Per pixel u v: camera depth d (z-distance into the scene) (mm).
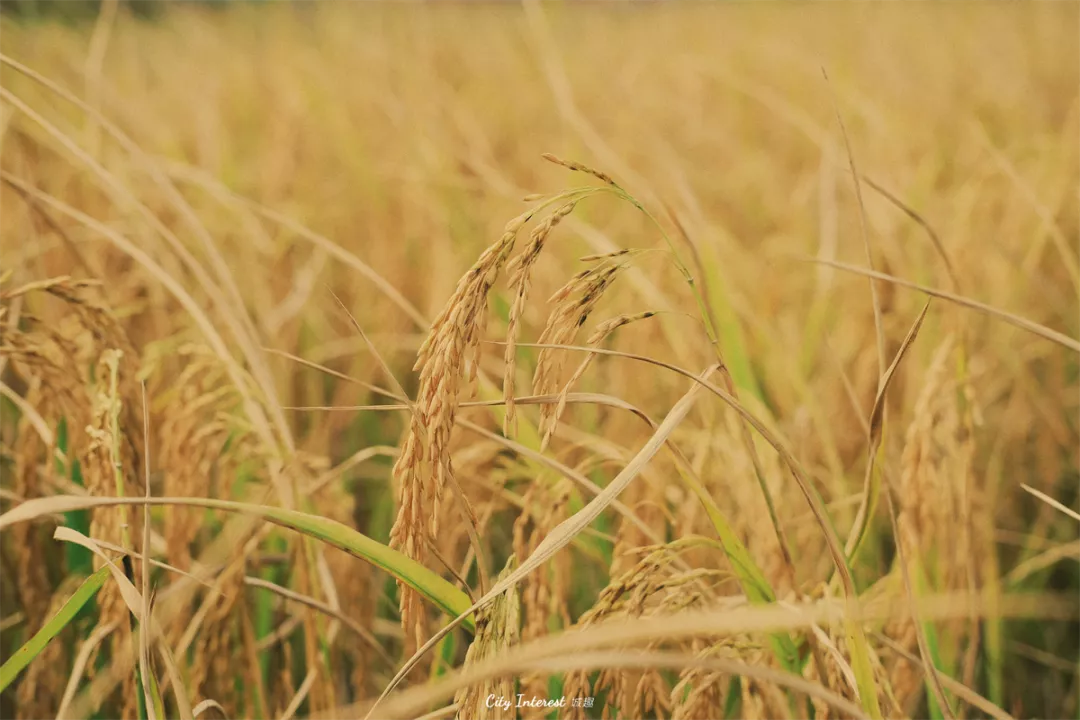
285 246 3865
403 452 1104
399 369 3695
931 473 1773
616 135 5492
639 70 7023
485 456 1978
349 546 1201
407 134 4984
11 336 1547
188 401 1909
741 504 1946
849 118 5090
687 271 1307
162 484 2490
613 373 2871
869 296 2953
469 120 5371
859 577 2369
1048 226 2477
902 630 1808
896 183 3988
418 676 2080
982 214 3402
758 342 2934
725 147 6000
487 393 1862
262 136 5930
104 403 1531
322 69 6605
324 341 3912
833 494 2391
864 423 1631
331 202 4738
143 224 2900
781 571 1868
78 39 6234
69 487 1977
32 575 1981
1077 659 2682
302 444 3002
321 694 1870
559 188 4176
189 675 1882
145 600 1195
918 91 6258
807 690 1010
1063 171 3439
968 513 1881
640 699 1401
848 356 3000
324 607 1786
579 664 900
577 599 2607
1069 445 3152
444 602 1280
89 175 3432
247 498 2270
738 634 1396
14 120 3012
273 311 3426
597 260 1201
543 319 3264
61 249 3357
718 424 2275
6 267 2998
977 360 3055
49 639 1302
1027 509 3139
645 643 1371
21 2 5395
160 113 6352
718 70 5855
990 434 3191
